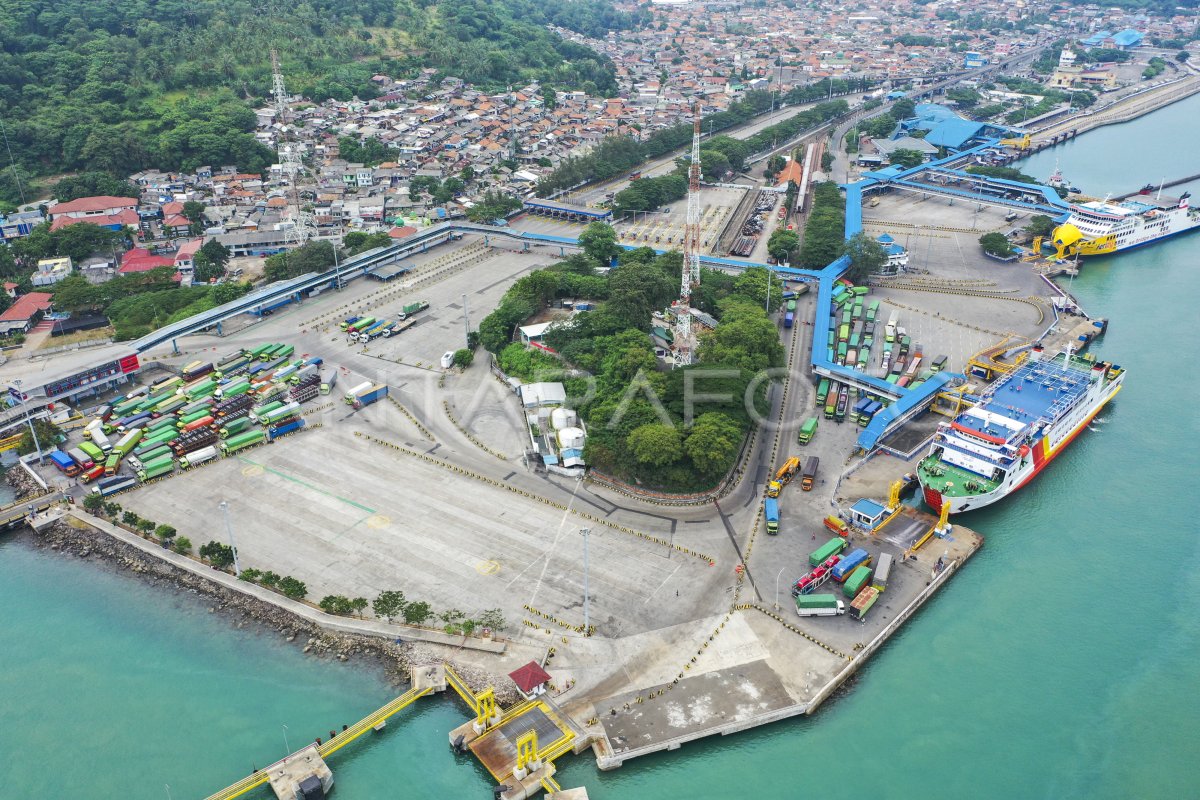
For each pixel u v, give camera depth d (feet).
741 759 443.73
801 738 455.63
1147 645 518.37
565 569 562.66
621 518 615.16
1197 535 613.11
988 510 637.71
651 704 463.42
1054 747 453.99
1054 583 567.18
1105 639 522.47
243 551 583.58
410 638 508.94
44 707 480.23
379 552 581.12
